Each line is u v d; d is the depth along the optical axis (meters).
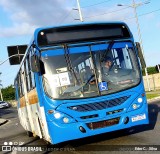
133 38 10.24
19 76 14.83
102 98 9.11
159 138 9.52
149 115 15.96
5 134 20.61
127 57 9.87
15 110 55.34
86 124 8.95
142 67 9.99
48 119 9.02
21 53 28.42
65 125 8.91
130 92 9.43
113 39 9.89
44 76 9.18
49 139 9.33
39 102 9.64
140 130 11.34
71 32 9.62
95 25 9.89
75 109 8.96
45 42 9.38
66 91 9.06
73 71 9.22
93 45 9.63
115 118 9.16
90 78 9.23
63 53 9.38
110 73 9.44
